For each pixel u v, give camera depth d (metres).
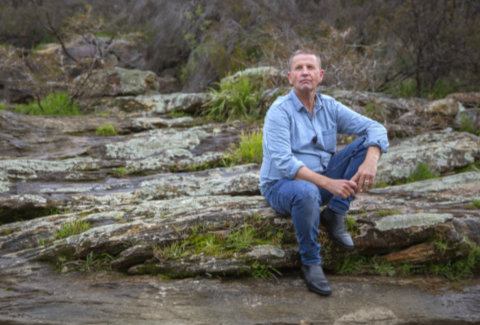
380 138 2.83
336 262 3.14
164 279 2.97
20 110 7.91
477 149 5.14
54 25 11.54
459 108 6.45
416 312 2.63
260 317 2.55
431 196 4.09
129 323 2.49
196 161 5.19
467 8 8.46
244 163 5.23
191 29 10.73
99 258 3.18
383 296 2.80
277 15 9.63
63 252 3.21
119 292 2.82
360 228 3.18
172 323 2.49
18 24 11.66
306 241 2.81
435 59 8.10
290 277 3.03
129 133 6.58
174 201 3.95
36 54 8.73
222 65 9.69
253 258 2.99
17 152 5.38
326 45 7.46
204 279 2.95
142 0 11.68
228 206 3.54
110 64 8.47
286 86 7.13
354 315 2.59
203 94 7.52
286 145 2.84
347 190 2.66
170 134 5.97
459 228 3.29
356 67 6.96
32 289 2.86
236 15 10.12
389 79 8.20
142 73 9.14
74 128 6.32
